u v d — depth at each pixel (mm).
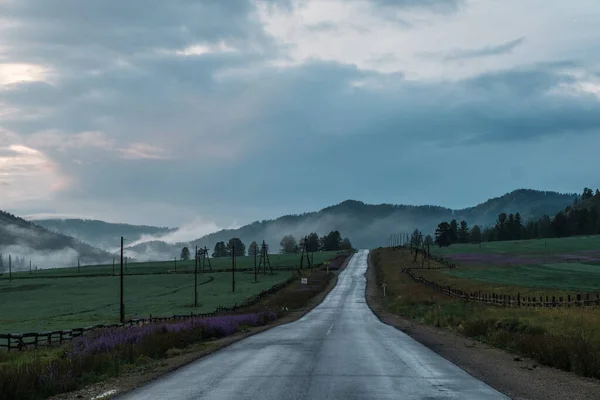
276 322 46938
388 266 155000
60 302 94688
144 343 21703
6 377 13203
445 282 91312
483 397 11703
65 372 15094
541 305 40938
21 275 184000
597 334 20281
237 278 135000
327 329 35281
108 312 75875
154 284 126750
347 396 11805
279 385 13297
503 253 166875
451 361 17844
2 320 66562
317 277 131500
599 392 12352
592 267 114312
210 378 14734
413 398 11594
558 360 16125
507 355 19516
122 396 12414
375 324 40969
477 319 30891
